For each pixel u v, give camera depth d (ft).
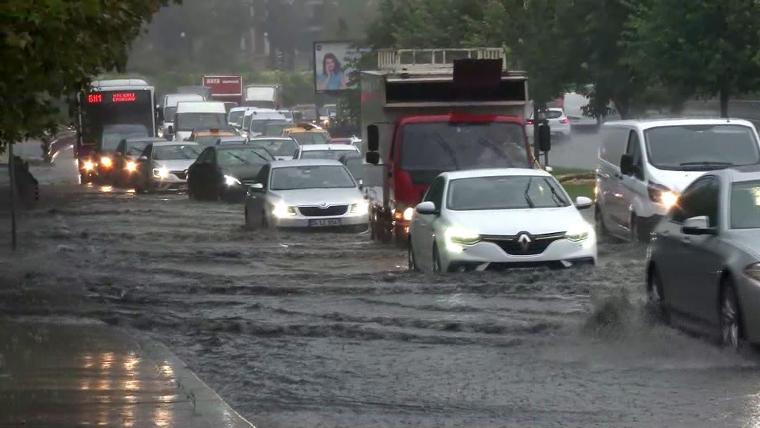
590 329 97.40
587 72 295.28
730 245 86.43
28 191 273.75
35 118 103.86
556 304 109.19
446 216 130.72
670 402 71.67
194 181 298.76
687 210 98.37
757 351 84.17
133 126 413.18
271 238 191.11
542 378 80.43
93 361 85.92
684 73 239.71
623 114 301.02
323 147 290.56
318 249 173.27
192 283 136.05
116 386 76.43
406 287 122.62
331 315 109.50
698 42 237.25
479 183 135.74
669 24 238.89
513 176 136.87
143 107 414.82
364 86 200.34
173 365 84.17
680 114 297.12
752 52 232.94
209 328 104.99
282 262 158.51
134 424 65.67
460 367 84.99
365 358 89.61
